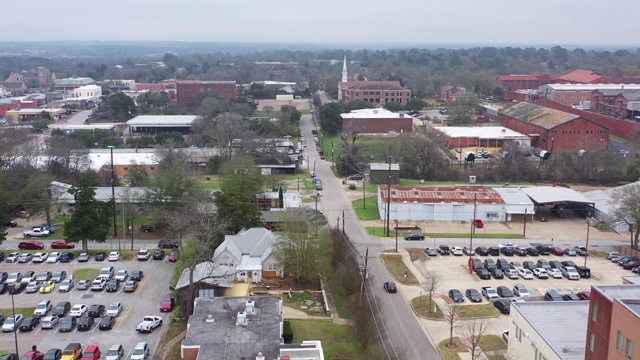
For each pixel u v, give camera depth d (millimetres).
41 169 143875
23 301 83188
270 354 57688
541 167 165625
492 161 173750
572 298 82688
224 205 105812
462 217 124688
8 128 188625
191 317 65500
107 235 110812
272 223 116062
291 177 162500
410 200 124562
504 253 105062
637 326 45500
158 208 113562
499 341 72062
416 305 82500
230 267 88125
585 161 162375
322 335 72938
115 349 67312
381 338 71125
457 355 68375
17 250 103438
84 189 99438
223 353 57688
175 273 90250
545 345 59812
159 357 68125
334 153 194250
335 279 86938
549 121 197000
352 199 140500
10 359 64938
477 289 88938
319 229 102562
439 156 167375
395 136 190750
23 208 125750
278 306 69000
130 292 86688
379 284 90562
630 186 124688
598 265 100250
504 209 124812
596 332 52688
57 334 73500
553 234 117062
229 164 145250
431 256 103688
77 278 91438
